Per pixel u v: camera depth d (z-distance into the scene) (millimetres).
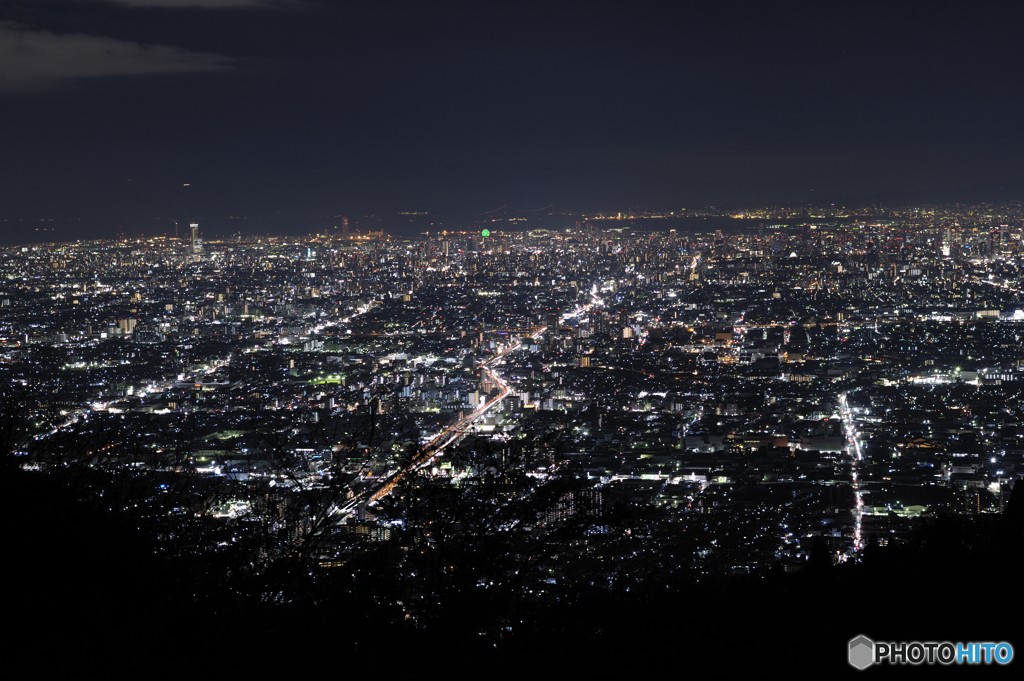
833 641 11562
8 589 11492
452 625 12539
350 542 15406
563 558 26250
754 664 11258
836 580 13438
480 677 11656
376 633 12133
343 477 14938
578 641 12414
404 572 13727
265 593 13156
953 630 11602
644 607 13203
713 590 14672
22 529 12562
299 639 11625
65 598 11727
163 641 10961
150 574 12953
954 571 13109
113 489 14711
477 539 13430
